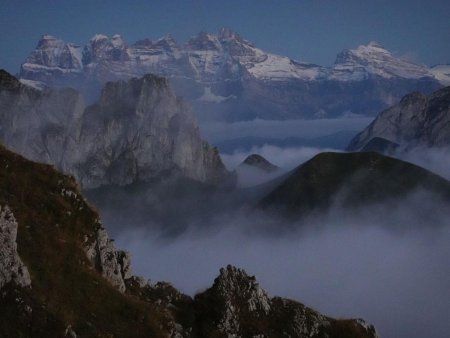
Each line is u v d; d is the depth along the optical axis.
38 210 45.97
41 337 35.03
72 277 41.25
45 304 37.06
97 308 40.31
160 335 41.50
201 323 48.34
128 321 41.06
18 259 37.88
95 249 47.25
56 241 43.50
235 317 48.88
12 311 35.44
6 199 44.81
